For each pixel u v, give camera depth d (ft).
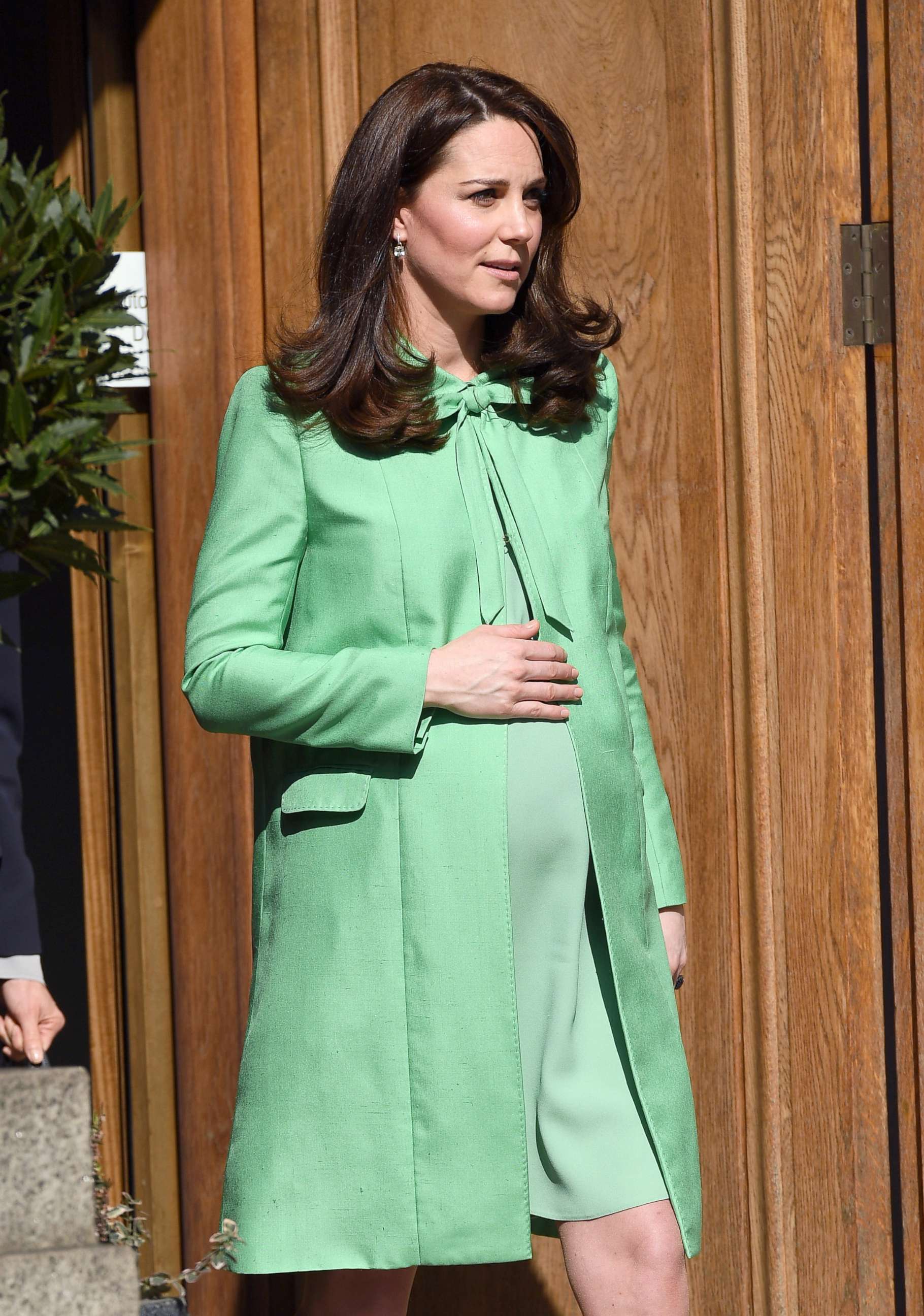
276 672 25.52
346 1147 25.80
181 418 35.99
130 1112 37.81
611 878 26.55
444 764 25.90
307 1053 26.03
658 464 33.94
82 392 19.31
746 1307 33.76
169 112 35.70
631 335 33.99
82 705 37.86
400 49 34.76
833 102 32.45
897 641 32.96
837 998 33.24
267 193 35.27
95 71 36.45
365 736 25.55
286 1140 26.08
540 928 26.27
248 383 27.48
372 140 26.81
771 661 33.32
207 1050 36.17
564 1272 34.73
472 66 34.22
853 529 33.09
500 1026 25.55
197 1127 36.24
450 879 25.70
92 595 37.60
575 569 27.35
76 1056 48.37
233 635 26.11
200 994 36.22
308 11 34.78
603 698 27.02
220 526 26.76
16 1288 17.06
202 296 35.68
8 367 18.95
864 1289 33.47
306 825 26.61
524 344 27.61
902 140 32.19
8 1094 17.76
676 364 33.71
